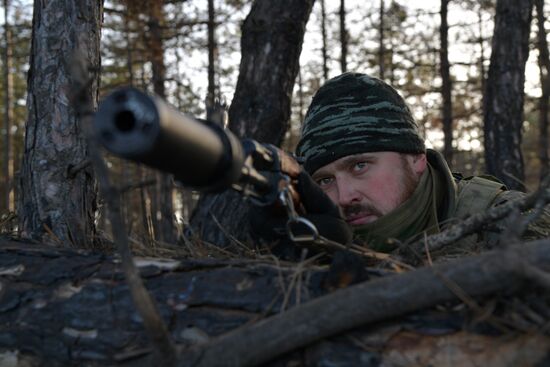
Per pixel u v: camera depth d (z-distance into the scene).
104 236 1.99
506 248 1.08
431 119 12.95
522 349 1.09
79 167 1.85
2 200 15.59
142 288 1.05
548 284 1.01
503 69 7.00
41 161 1.91
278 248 1.50
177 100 11.74
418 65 11.77
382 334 1.15
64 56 1.92
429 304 1.11
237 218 3.87
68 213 1.90
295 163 1.39
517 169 6.81
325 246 1.41
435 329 1.14
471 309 1.14
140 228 2.03
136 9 8.16
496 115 6.96
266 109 4.53
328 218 1.43
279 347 1.11
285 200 1.31
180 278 1.36
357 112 2.09
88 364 1.29
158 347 1.11
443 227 2.08
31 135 1.94
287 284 1.28
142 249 1.73
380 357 1.12
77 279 1.41
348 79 2.18
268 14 4.55
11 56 13.95
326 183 2.16
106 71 12.10
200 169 1.06
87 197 1.96
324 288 1.24
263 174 1.29
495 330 1.12
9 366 1.34
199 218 4.06
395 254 1.57
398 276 1.13
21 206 1.95
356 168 2.09
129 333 1.29
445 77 11.04
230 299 1.28
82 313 1.34
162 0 8.24
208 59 10.31
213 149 1.05
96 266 1.44
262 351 1.11
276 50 4.54
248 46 4.63
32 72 1.97
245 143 1.22
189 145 0.99
